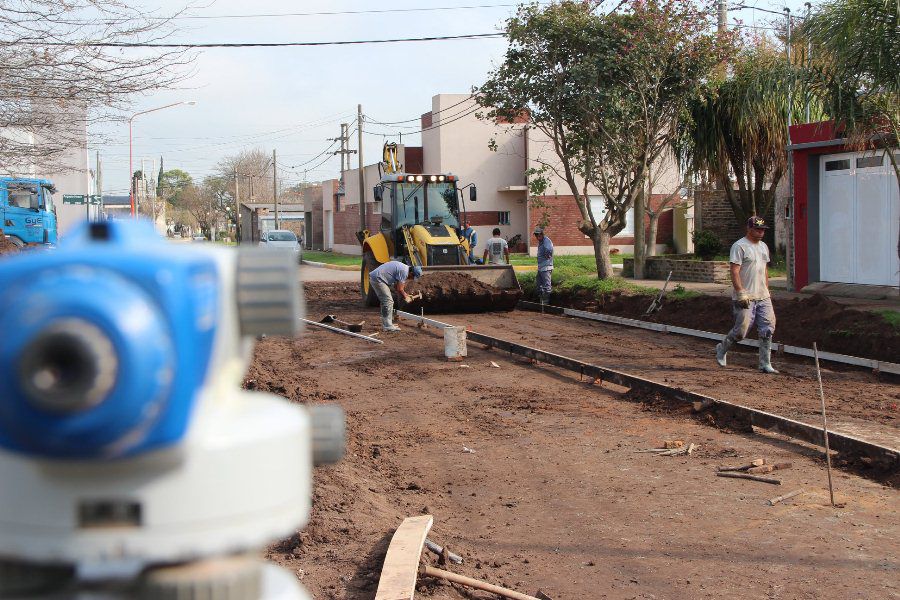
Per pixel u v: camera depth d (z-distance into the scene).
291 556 4.99
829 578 4.99
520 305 20.69
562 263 30.59
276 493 1.18
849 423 8.43
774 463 7.26
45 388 0.91
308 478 1.32
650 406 9.57
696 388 10.34
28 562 1.10
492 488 6.87
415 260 19.97
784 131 21.50
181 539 1.08
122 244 1.16
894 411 8.96
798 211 18.70
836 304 13.77
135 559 1.07
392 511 6.00
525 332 15.96
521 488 6.86
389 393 10.74
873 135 13.20
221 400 1.20
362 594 4.45
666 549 5.50
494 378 11.53
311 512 5.57
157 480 1.06
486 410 9.66
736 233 28.47
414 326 17.31
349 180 51.91
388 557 4.59
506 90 21.41
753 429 8.44
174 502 1.08
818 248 18.72
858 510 6.17
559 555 5.42
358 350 14.22
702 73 20.44
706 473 7.14
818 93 13.50
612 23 20.33
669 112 21.58
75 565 1.12
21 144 11.51
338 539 5.22
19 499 1.05
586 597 4.75
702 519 6.05
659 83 20.78
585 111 20.61
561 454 7.82
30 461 1.03
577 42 20.56
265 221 58.22
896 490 6.61
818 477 6.96
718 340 14.38
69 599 1.12
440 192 21.42
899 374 10.77
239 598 1.15
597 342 14.54
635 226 23.61
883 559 5.27
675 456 7.66
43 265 0.99
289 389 10.30
